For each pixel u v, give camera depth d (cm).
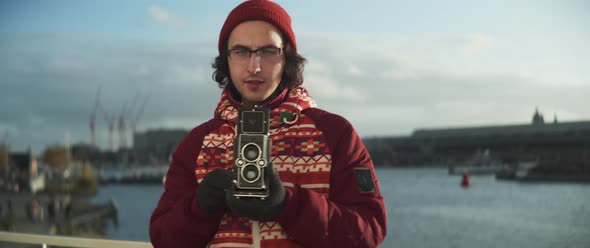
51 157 12838
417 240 5103
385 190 12862
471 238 5194
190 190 171
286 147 162
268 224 155
